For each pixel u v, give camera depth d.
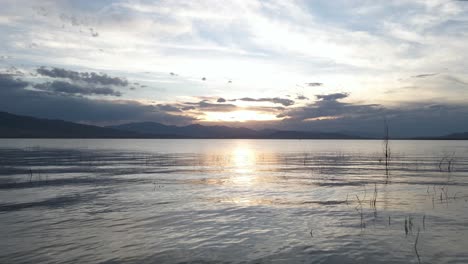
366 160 76.19
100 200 27.52
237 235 17.81
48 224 19.92
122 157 82.44
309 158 84.69
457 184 36.94
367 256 14.70
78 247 15.88
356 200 27.78
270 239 17.12
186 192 31.75
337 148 160.38
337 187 35.12
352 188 34.44
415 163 66.69
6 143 182.88
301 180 40.94
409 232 18.31
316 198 28.72
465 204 25.91
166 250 15.48
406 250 15.43
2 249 15.57
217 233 18.19
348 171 51.81
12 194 30.08
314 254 14.96
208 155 98.06
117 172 48.72
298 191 32.53
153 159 77.81
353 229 19.00
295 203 26.53
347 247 15.88
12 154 87.19
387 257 14.56
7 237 17.36
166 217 21.75
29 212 23.05
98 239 17.08
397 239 17.08
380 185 36.41
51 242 16.58
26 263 13.95
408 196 29.48
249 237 17.45
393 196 29.55
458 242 16.53
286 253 15.12
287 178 42.97
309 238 17.30
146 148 144.38
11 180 38.94
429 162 69.00
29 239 17.03
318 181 39.94
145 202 26.77
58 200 27.39
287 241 16.81
